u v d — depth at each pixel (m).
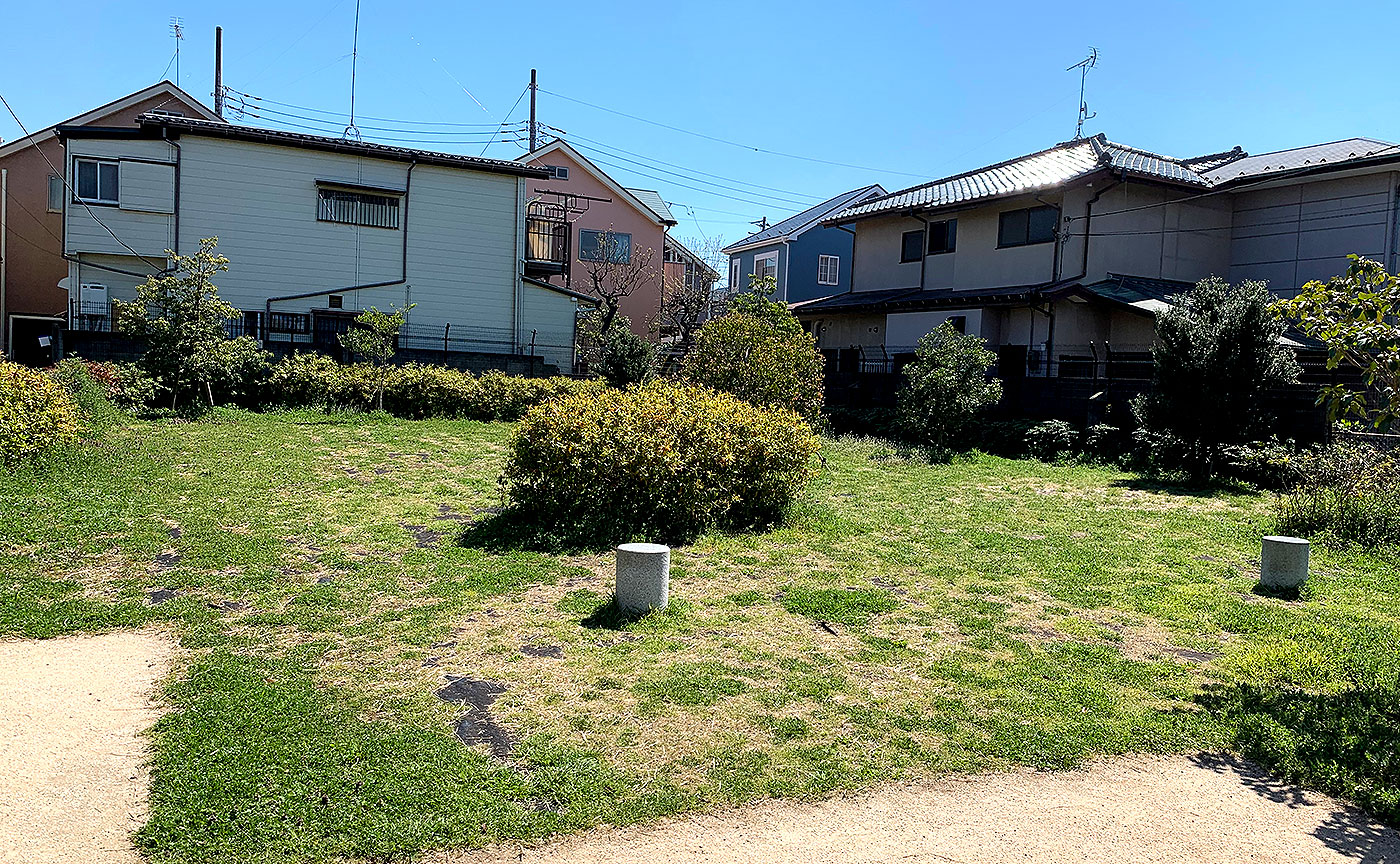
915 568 8.05
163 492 9.91
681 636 5.98
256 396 18.98
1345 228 19.08
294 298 24.08
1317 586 7.61
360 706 4.71
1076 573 7.96
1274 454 12.88
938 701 4.96
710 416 9.45
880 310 23.45
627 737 4.44
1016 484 13.50
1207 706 5.00
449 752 4.18
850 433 19.14
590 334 24.33
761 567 7.93
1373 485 10.02
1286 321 13.89
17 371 11.46
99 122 26.73
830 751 4.33
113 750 4.19
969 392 16.86
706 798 3.88
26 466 10.00
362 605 6.52
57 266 26.58
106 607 6.22
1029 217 21.25
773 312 18.31
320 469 12.14
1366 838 3.73
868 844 3.58
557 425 8.99
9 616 5.95
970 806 3.90
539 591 7.01
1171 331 14.41
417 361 23.19
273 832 3.50
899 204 24.75
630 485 8.86
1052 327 19.55
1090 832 3.72
